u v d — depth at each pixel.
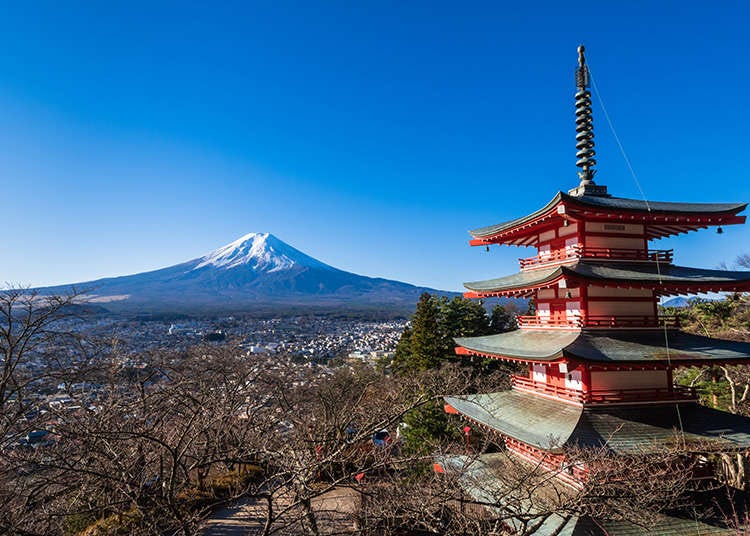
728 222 15.55
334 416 18.94
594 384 14.70
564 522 11.57
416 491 13.08
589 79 18.34
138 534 12.44
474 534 12.09
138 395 16.70
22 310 13.79
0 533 9.95
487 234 19.00
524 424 14.98
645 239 16.09
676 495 11.91
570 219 15.16
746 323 32.12
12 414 12.32
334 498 20.39
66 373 13.52
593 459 11.86
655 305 15.75
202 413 14.09
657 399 14.59
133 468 12.59
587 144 17.89
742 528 11.90
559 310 16.58
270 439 14.27
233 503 20.50
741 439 13.29
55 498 13.69
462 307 44.69
